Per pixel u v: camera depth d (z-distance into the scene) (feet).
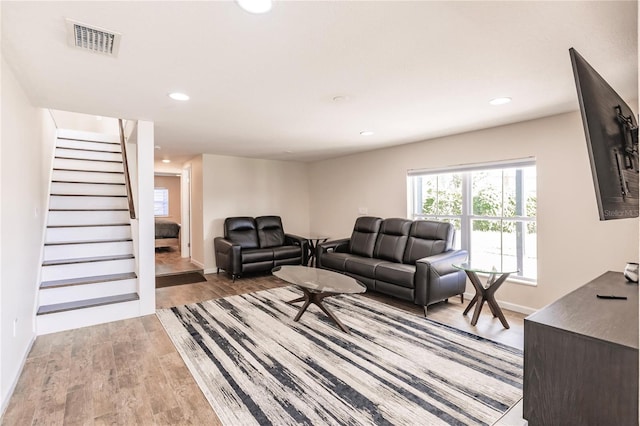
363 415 5.94
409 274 11.57
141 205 11.09
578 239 10.07
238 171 19.52
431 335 9.46
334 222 19.99
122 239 12.98
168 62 6.47
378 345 8.80
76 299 10.64
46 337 9.30
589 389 4.35
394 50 6.01
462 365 7.73
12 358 6.91
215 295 13.64
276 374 7.32
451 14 4.85
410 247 13.70
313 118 10.68
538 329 4.78
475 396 6.51
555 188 10.51
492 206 12.75
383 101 8.98
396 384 6.93
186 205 23.26
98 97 8.55
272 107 9.48
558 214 10.48
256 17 4.91
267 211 20.71
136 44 5.74
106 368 7.59
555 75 7.20
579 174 10.00
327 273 11.86
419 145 14.79
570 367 4.50
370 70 6.91
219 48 5.90
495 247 12.65
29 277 8.85
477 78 7.37
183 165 23.29
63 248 11.70
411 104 9.25
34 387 6.82
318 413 5.99
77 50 5.96
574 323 4.73
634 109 8.61
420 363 7.83
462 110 9.85
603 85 5.10
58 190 14.12
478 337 9.33
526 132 11.15
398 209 15.92
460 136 13.15
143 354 8.28
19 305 7.66
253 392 6.64
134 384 6.93
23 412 6.02
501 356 8.17
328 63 6.56
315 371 7.45
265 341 9.04
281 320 10.65
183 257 23.22
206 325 10.22
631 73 7.04
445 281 11.60
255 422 5.75
